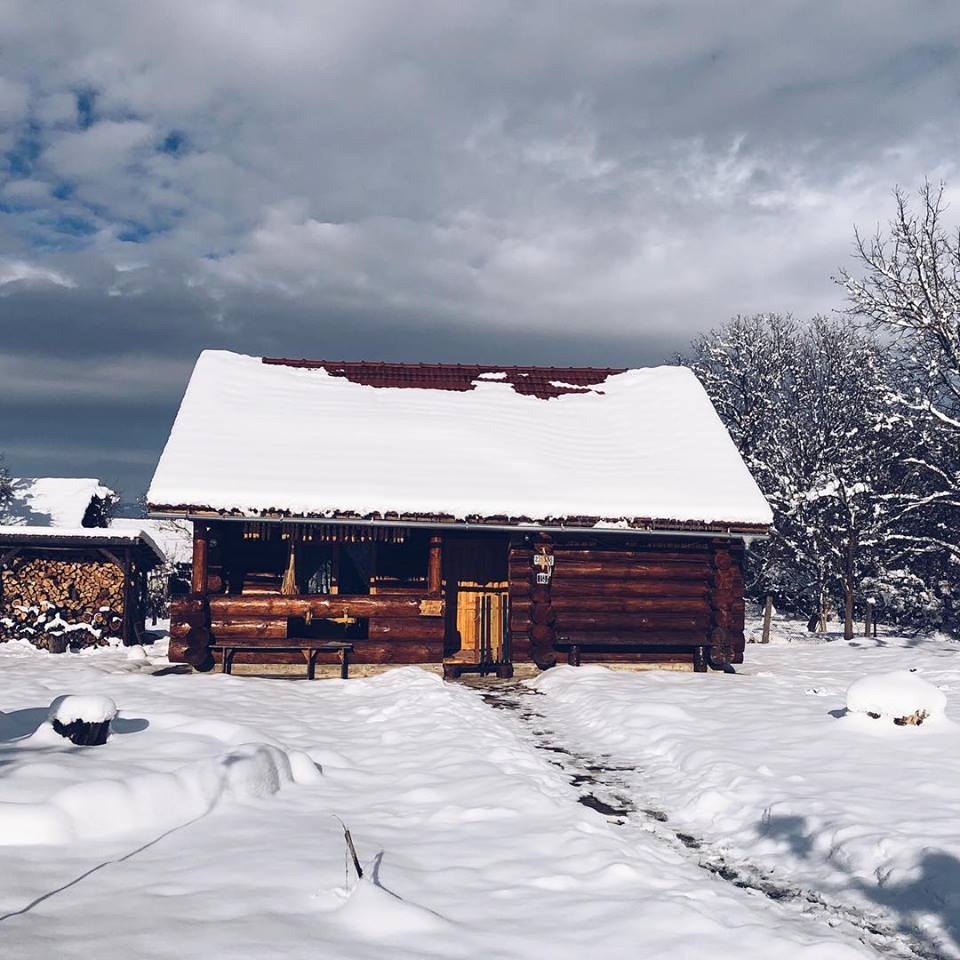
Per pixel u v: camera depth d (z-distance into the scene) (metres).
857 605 31.12
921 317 25.14
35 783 6.53
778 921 5.30
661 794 8.40
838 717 11.30
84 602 20.28
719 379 35.94
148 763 7.57
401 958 4.23
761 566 29.59
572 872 5.66
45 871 5.21
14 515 32.38
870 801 7.41
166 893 4.95
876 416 26.16
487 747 9.47
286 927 4.52
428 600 15.94
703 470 17.59
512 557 16.66
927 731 10.22
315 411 18.75
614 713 11.80
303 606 15.68
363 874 5.40
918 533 26.81
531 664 16.50
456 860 5.84
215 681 14.10
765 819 7.28
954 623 26.72
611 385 21.53
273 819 6.60
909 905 5.57
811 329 36.97
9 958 3.98
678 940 4.62
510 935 4.63
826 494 25.48
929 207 25.45
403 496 15.72
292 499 15.33
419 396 20.12
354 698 13.23
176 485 15.25
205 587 15.67
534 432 18.81
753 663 18.28
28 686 13.22
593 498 16.33
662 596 16.81
